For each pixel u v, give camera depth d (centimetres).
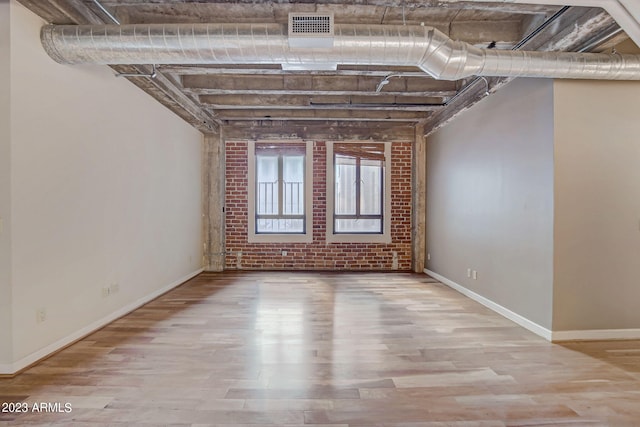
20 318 244
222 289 498
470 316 379
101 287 336
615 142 314
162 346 293
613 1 216
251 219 648
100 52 267
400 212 655
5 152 237
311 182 647
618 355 279
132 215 392
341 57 273
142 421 192
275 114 573
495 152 403
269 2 264
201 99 510
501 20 320
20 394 217
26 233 249
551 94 312
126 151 379
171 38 263
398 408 206
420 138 635
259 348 290
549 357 275
